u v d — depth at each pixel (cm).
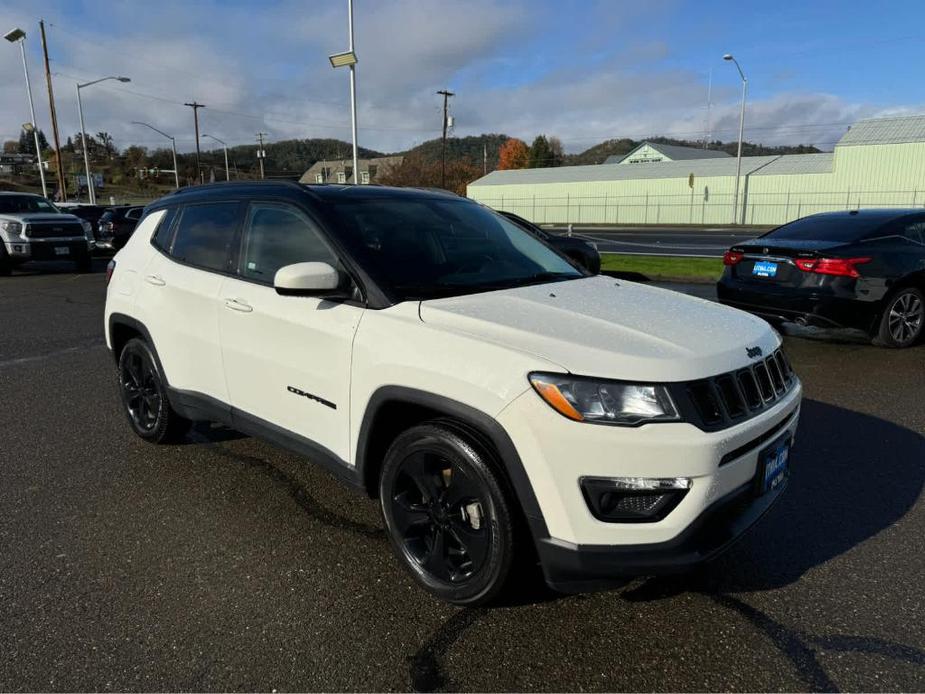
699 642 255
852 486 387
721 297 760
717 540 247
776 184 4603
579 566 237
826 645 252
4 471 414
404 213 359
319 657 246
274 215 353
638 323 275
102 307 1072
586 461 231
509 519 248
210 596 284
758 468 262
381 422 291
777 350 297
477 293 308
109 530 340
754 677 236
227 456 438
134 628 262
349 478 304
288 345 324
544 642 255
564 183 5759
